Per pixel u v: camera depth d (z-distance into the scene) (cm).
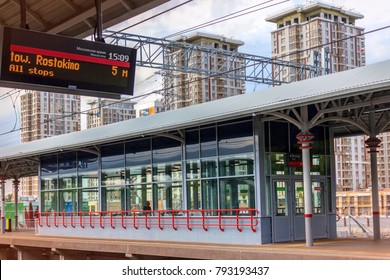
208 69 2972
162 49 2731
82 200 2675
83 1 1306
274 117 1828
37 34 1036
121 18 1359
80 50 1080
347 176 10725
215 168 2008
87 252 2244
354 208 4700
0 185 3425
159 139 2267
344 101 1677
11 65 1008
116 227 2416
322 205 2030
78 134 2659
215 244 1864
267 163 1873
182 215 2111
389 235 2152
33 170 3538
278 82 3281
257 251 1520
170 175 2203
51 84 1046
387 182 9812
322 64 3497
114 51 1119
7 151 3102
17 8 1384
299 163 1977
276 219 1867
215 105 1936
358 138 11069
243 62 3134
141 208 2333
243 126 1911
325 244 1720
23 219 3784
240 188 1908
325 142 2067
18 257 2616
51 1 1323
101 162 2564
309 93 1545
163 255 1789
